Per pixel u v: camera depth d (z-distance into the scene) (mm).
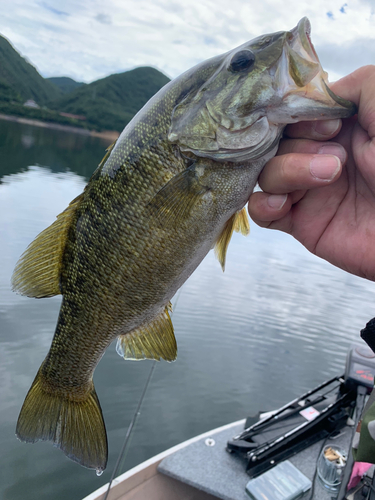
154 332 255
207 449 458
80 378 266
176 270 226
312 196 222
